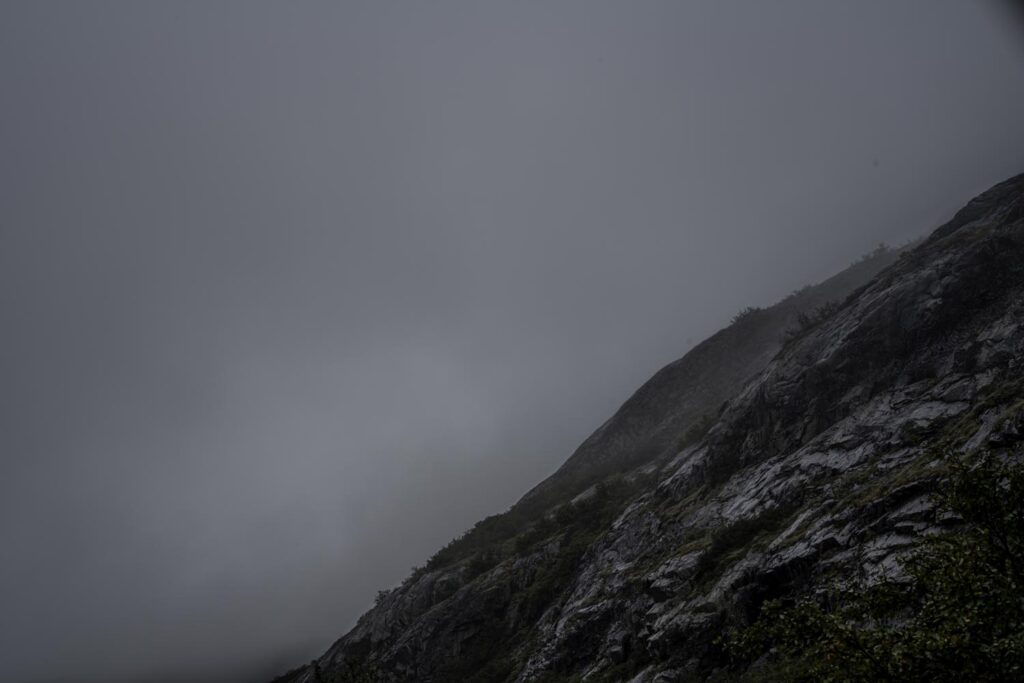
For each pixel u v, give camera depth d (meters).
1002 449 24.03
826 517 32.38
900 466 32.66
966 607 10.60
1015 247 41.12
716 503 46.62
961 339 39.66
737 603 32.59
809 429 45.78
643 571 45.91
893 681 10.66
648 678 33.75
